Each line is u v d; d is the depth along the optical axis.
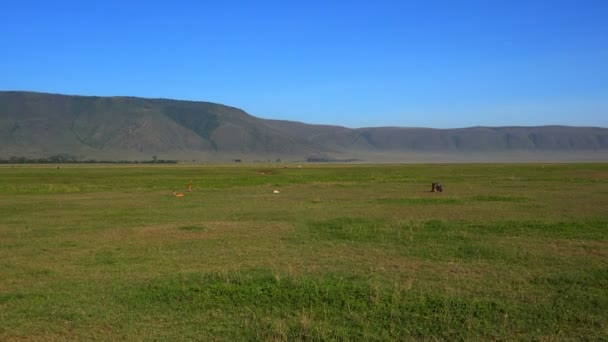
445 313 8.79
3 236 17.23
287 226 18.97
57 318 8.86
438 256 13.53
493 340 7.91
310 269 12.08
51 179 56.12
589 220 19.70
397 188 39.44
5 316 8.95
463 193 33.62
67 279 11.43
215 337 8.05
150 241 16.12
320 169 92.19
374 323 8.50
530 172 68.44
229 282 10.71
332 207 25.58
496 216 21.45
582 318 8.70
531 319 8.67
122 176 64.00
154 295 9.95
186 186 43.44
